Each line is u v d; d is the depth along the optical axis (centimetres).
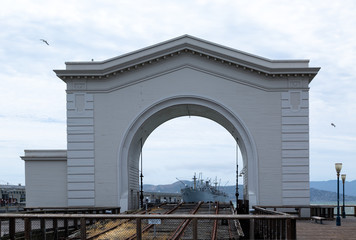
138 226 1312
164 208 4247
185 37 3666
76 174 3644
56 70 3625
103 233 1972
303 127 3606
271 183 3569
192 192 7806
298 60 3619
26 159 3869
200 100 3691
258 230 2186
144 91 3703
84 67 3669
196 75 3700
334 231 2400
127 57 3662
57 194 3838
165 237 1895
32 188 3856
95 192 3619
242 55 3622
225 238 2067
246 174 3862
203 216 1277
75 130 3681
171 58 3712
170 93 3694
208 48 3628
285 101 3631
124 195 3647
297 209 3419
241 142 3844
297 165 3572
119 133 3675
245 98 3662
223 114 3675
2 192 10406
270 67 3588
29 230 1356
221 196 9606
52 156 3847
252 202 3544
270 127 3625
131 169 3931
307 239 2078
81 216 1309
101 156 3656
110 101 3703
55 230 1812
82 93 3706
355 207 3609
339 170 2777
